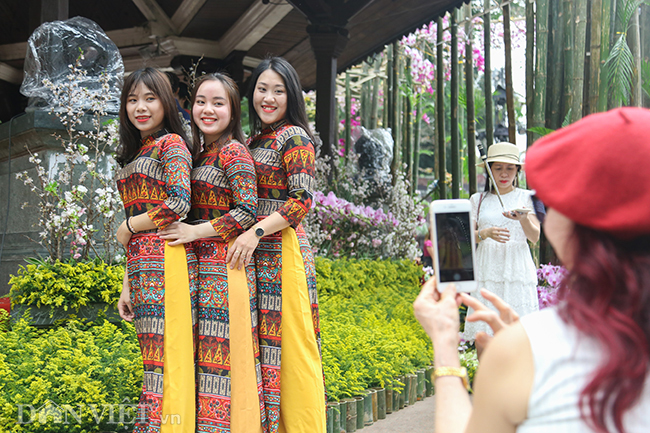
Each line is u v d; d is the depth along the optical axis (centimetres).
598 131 75
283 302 232
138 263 223
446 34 1084
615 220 72
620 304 73
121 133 245
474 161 718
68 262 371
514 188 325
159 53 891
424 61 1034
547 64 568
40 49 429
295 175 236
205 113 238
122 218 418
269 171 242
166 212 219
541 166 79
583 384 73
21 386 253
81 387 253
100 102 397
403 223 709
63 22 442
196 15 794
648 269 73
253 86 254
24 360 279
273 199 242
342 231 646
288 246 236
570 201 74
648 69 512
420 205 745
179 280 220
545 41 543
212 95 238
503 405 78
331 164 715
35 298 343
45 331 345
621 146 72
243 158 230
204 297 224
